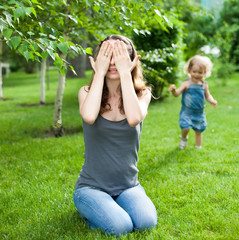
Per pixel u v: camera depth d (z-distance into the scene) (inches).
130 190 85.4
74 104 369.1
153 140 185.3
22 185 118.1
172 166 136.9
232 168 129.0
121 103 81.7
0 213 96.8
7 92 579.5
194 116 159.0
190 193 106.9
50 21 131.3
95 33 161.2
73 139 193.5
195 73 153.5
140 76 88.9
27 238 80.2
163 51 181.5
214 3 566.6
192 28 580.4
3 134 213.9
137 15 137.6
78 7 149.4
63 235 81.9
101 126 80.0
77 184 87.2
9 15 70.3
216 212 91.7
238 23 645.3
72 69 81.9
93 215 78.3
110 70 82.6
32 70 1147.3
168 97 370.9
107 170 82.4
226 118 245.4
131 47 86.4
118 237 76.5
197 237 79.2
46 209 97.3
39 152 163.3
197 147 164.7
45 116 291.3
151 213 81.5
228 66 521.7
